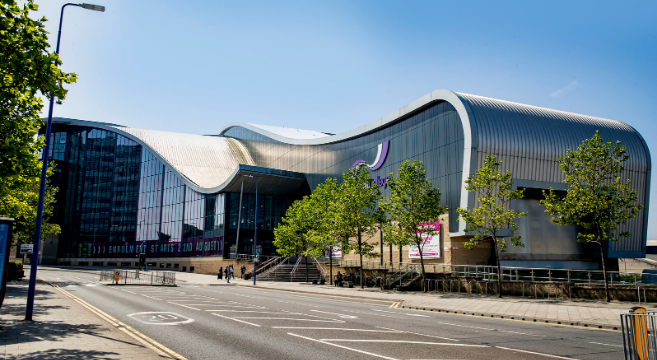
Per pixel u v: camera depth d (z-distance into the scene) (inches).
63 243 3184.1
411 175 1328.7
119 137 3240.7
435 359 383.2
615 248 1587.1
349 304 972.6
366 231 1587.1
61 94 407.8
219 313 713.6
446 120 1515.7
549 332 582.2
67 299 876.0
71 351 372.5
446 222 1466.5
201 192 2544.3
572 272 1139.3
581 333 579.2
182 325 571.5
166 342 448.1
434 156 1558.8
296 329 549.3
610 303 939.3
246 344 444.5
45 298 877.8
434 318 729.0
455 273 1304.1
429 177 1571.1
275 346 435.2
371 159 1930.4
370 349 424.5
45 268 2632.9
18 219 1150.3
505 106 1521.9
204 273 2429.9
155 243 2866.6
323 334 512.1
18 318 575.2
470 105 1440.7
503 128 1440.7
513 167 1448.1
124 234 3063.5
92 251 3122.5
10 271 1389.0
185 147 3181.6
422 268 1326.3
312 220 1860.2
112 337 450.6
